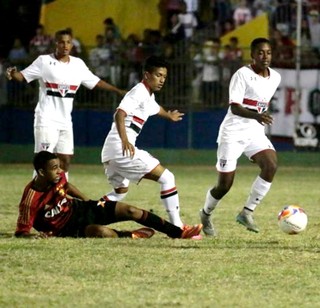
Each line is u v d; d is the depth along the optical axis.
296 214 22.62
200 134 48.25
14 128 49.00
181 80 47.69
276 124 47.72
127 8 51.72
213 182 40.09
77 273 17.78
